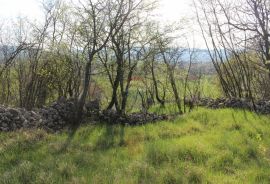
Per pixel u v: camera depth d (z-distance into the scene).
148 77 25.83
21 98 23.62
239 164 10.59
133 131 14.62
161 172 9.40
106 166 9.97
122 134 14.14
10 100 26.69
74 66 18.28
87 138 13.34
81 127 14.88
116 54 17.59
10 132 12.70
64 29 21.03
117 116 16.28
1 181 8.54
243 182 9.01
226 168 10.25
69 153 11.09
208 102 23.05
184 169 9.80
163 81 26.89
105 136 13.70
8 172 9.09
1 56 25.22
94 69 18.33
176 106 24.23
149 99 27.42
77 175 9.16
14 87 26.80
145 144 12.45
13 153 10.81
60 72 20.47
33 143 11.88
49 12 21.22
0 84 26.81
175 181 8.91
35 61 22.06
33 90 22.56
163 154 11.13
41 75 21.50
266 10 12.39
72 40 17.31
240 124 15.77
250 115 18.03
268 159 11.09
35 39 22.19
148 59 20.44
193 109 20.89
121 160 10.70
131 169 9.55
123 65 18.33
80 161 10.29
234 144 12.55
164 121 16.81
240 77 27.45
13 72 26.33
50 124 14.36
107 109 17.25
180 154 11.23
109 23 16.55
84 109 16.34
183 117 17.64
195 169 9.55
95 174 9.20
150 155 11.05
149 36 18.94
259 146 12.39
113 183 8.47
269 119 17.33
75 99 15.49
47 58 20.81
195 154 11.21
